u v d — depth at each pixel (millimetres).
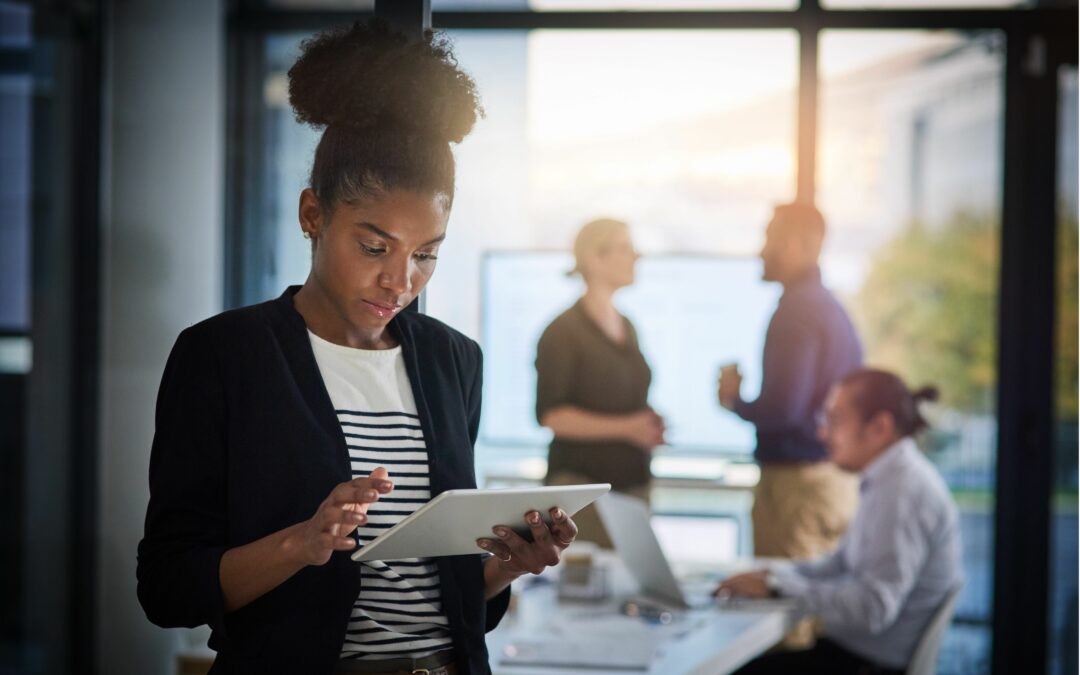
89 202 3711
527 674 2084
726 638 2398
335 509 1108
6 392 3779
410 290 1293
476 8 4301
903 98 4176
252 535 1224
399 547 1168
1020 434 4066
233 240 3654
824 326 4078
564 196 4375
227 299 3650
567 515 1263
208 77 3666
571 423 4078
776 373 4121
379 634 1273
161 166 3695
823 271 4242
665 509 4371
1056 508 4051
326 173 1274
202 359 1254
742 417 4203
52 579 3768
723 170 4363
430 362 1374
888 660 3021
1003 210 4070
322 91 1276
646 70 4344
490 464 4359
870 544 2980
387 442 1303
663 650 2297
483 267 4375
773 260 4105
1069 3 3998
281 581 1169
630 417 4102
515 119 4363
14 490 3775
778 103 4320
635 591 2832
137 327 3717
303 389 1266
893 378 3082
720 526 4344
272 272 3648
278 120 3658
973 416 4117
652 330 4422
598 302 4105
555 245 4363
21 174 3725
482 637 1336
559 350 4094
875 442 3051
